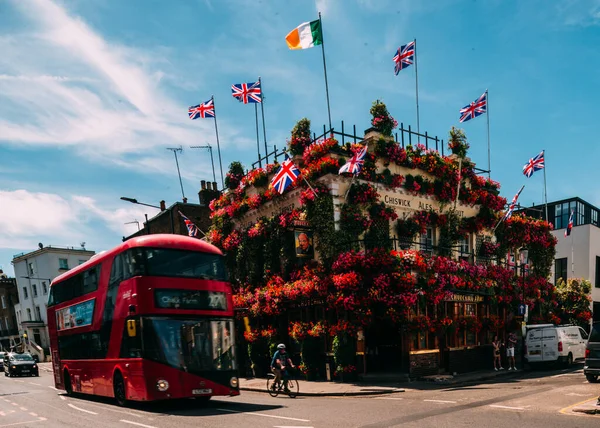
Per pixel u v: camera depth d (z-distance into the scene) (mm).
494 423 8797
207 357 12578
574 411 9578
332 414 10797
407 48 21312
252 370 22906
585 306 28438
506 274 22594
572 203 37812
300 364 20250
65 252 57250
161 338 12055
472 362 21078
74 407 14461
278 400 14656
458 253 22797
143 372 11773
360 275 17438
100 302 14812
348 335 18312
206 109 26875
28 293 58625
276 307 20750
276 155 23219
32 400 17531
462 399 12492
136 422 10672
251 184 24188
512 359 21594
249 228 23781
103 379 14320
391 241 19750
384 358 19578
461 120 23812
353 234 19125
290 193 21281
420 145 21969
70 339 17500
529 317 25016
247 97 23828
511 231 25172
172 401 14664
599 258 36469
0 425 11703
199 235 33438
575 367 21906
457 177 22500
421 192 21438
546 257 27109
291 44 20062
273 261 21984
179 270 12828
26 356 35719
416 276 18297
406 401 12805
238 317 23688
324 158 19547
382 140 20016
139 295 12211
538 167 24812
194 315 12703
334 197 19109
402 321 17688
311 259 19984
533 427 8305
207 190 35656
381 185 20109
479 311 22172
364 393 15414
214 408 12727
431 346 19375
